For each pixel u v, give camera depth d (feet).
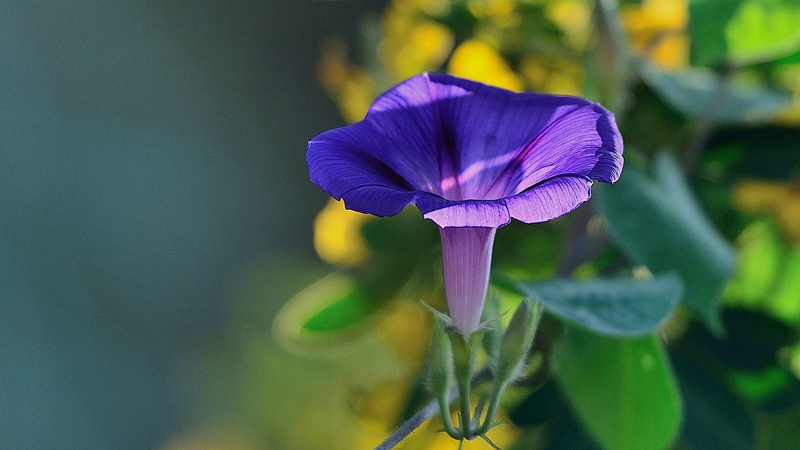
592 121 1.21
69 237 4.88
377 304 1.62
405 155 1.25
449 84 1.26
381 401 1.59
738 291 1.61
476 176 1.27
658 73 1.49
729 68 1.49
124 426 4.55
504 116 1.26
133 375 4.68
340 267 1.76
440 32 1.62
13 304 4.58
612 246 1.52
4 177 4.83
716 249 1.40
